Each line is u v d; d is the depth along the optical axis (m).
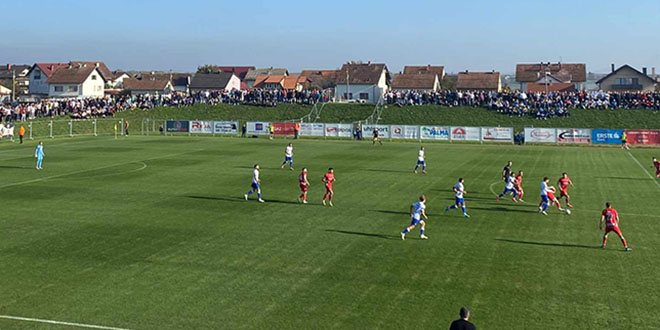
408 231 28.02
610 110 93.81
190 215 33.31
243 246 26.94
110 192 40.38
